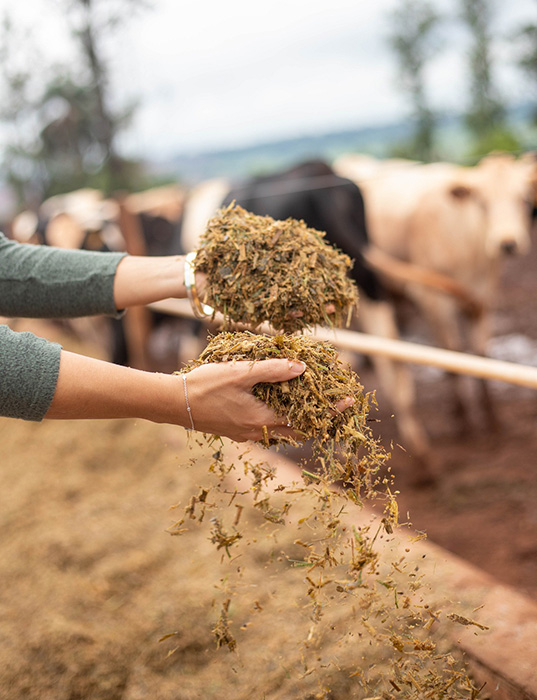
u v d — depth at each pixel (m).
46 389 1.01
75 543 2.42
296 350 1.12
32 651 1.87
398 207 4.03
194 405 1.08
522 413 3.65
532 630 1.50
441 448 3.43
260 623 1.82
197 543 2.30
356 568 1.20
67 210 6.04
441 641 1.52
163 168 16.05
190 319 4.14
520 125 11.31
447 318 3.94
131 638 1.88
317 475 1.14
